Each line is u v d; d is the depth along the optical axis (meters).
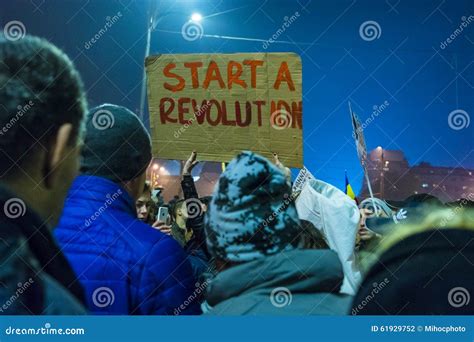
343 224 1.55
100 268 1.24
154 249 1.27
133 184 1.41
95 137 1.35
